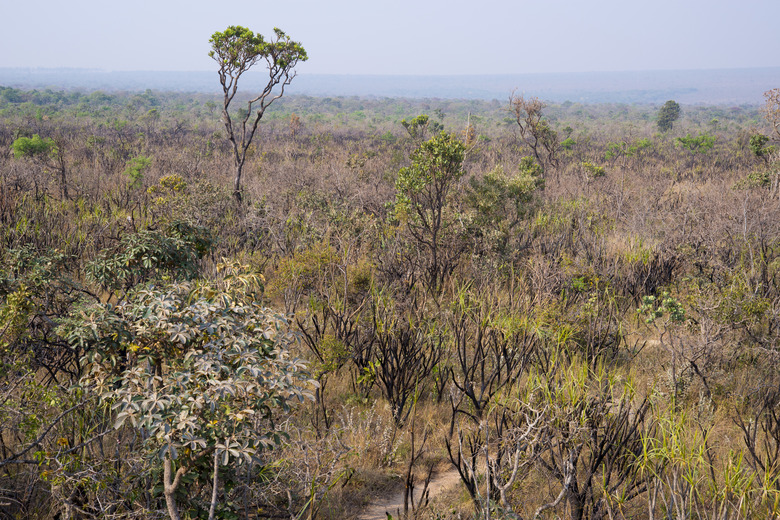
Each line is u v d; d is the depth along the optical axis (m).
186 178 16.28
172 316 3.67
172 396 3.26
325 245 10.33
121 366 4.04
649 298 8.52
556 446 4.82
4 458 4.26
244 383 3.36
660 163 31.75
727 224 11.66
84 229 10.38
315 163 24.14
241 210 12.45
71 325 3.78
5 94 94.25
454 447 5.62
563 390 5.29
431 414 6.08
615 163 29.75
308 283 8.97
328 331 7.56
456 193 12.78
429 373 6.57
